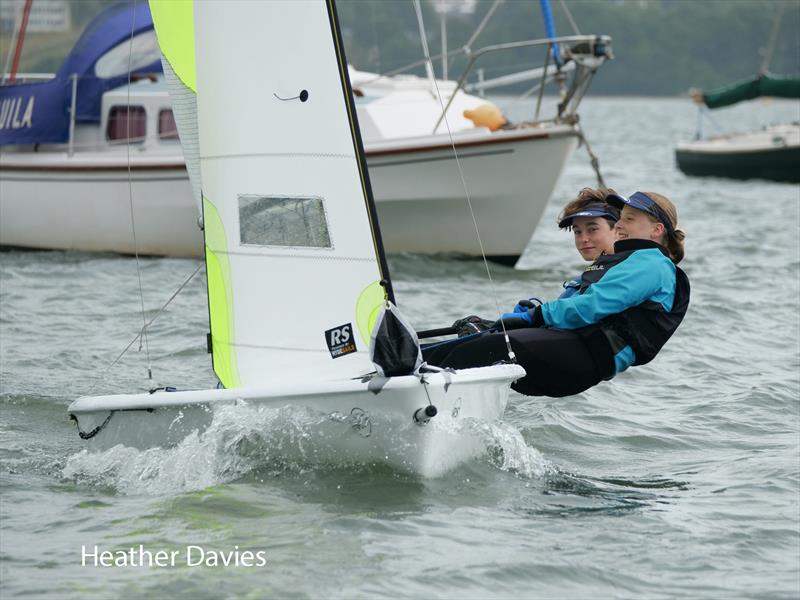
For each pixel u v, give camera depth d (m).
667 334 20.56
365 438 19.09
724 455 22.88
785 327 35.25
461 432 19.42
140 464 20.00
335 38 18.97
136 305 37.22
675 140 164.38
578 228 22.05
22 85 47.62
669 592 16.25
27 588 15.80
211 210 19.52
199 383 27.69
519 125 45.03
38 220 48.59
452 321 35.25
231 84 19.23
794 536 18.34
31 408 25.12
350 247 19.06
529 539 17.80
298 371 19.36
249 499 18.77
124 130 48.41
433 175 44.69
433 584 16.11
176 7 19.73
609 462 22.33
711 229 59.31
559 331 20.58
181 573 16.27
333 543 17.30
